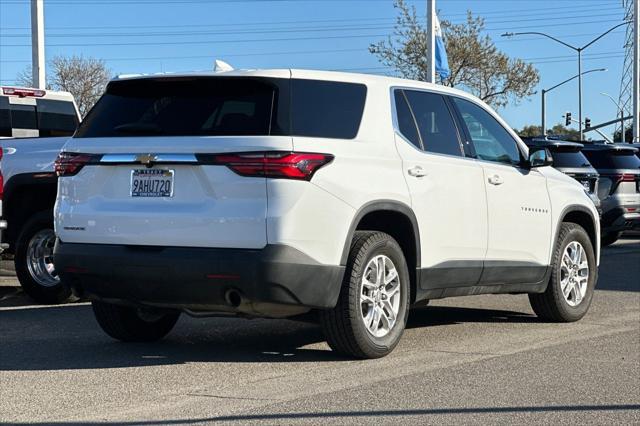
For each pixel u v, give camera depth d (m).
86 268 6.53
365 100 6.80
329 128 6.43
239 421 5.11
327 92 6.56
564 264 8.77
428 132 7.32
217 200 6.14
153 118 6.54
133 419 5.18
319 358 6.88
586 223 9.29
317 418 5.16
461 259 7.47
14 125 11.57
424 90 7.46
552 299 8.59
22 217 10.03
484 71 42.19
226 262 6.03
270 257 5.98
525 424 5.07
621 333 8.11
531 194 8.29
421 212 7.00
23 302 10.21
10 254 11.29
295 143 6.14
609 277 12.53
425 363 6.68
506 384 6.02
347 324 6.49
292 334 8.04
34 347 7.38
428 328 8.39
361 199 6.47
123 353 7.12
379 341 6.74
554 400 5.61
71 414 5.29
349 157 6.45
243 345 7.48
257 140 6.10
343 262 6.36
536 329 8.34
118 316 7.32
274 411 5.31
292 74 6.42
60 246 6.73
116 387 5.95
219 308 6.35
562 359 6.88
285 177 6.05
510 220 8.00
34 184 9.76
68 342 7.62
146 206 6.38
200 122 6.36
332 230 6.26
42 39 17.31
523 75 42.53
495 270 7.85
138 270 6.29
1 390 5.89
